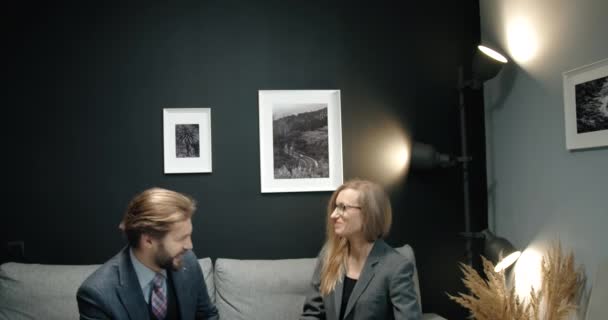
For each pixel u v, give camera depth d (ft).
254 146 8.27
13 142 7.93
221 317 6.88
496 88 8.29
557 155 6.51
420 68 8.64
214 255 8.13
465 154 8.12
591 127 5.75
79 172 8.00
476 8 8.82
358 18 8.57
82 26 8.11
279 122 8.30
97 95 8.07
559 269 5.93
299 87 8.41
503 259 6.73
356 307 5.48
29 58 8.02
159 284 4.95
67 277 6.88
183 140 8.13
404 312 5.16
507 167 7.97
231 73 8.29
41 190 7.94
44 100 8.00
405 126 8.55
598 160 5.69
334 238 6.12
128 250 4.92
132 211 4.58
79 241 7.95
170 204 4.56
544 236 6.86
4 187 7.89
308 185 8.30
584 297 5.91
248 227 8.20
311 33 8.46
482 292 6.46
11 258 7.87
